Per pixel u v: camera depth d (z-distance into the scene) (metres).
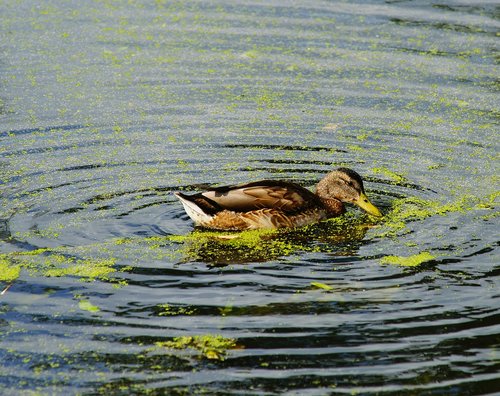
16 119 17.39
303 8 23.44
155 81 19.27
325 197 14.73
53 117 17.53
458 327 10.67
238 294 11.48
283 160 16.02
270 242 13.39
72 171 15.35
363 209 14.29
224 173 15.44
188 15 22.98
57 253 12.58
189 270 12.16
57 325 10.73
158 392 9.44
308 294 11.48
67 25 22.23
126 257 12.53
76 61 20.16
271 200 13.98
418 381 9.62
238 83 19.20
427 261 12.45
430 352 10.16
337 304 11.23
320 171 15.64
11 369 9.84
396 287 11.68
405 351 10.18
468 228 13.51
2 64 19.91
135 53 20.61
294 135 16.98
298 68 19.88
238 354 10.12
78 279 11.84
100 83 19.12
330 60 20.25
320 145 16.62
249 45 21.00
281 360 10.01
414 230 13.54
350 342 10.37
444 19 22.53
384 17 22.73
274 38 21.41
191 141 16.67
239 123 17.45
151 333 10.55
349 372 9.80
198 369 9.84
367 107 18.17
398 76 19.48
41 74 19.48
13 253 12.52
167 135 16.91
